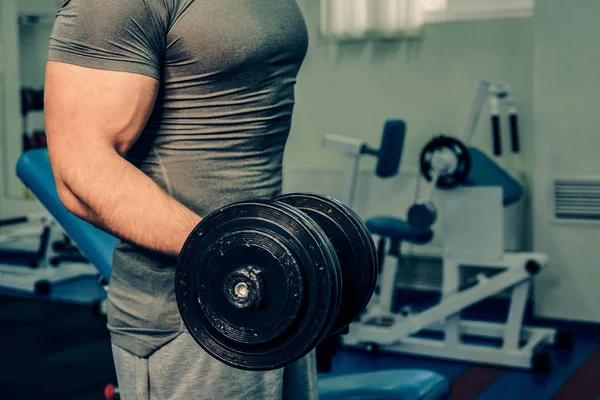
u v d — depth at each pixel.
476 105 3.51
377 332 3.45
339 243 0.89
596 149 3.92
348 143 3.67
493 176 3.54
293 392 1.04
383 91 4.59
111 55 0.85
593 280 4.00
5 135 5.93
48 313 4.21
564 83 3.95
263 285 0.74
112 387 2.01
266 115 0.96
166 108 0.92
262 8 0.94
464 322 3.65
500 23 4.28
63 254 5.61
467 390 2.98
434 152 3.26
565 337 3.55
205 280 0.77
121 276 0.96
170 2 0.88
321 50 4.71
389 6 4.43
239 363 0.76
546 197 4.04
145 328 0.94
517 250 4.24
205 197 0.94
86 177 0.84
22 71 5.80
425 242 3.47
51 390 2.92
